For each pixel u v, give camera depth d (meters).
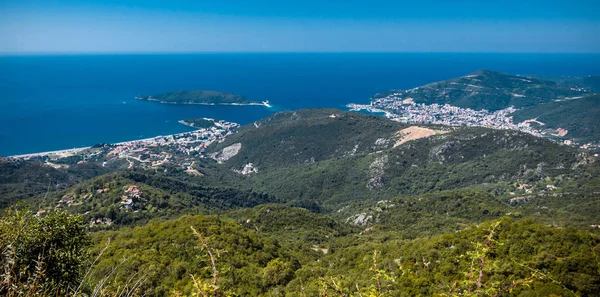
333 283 9.44
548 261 21.56
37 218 11.08
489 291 6.48
